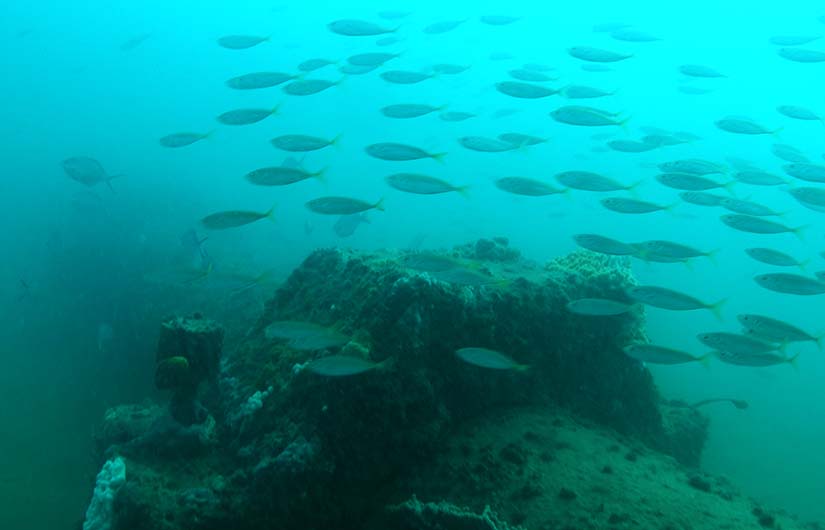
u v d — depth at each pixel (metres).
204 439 1.51
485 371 1.59
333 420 1.40
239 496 1.34
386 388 1.42
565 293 1.76
